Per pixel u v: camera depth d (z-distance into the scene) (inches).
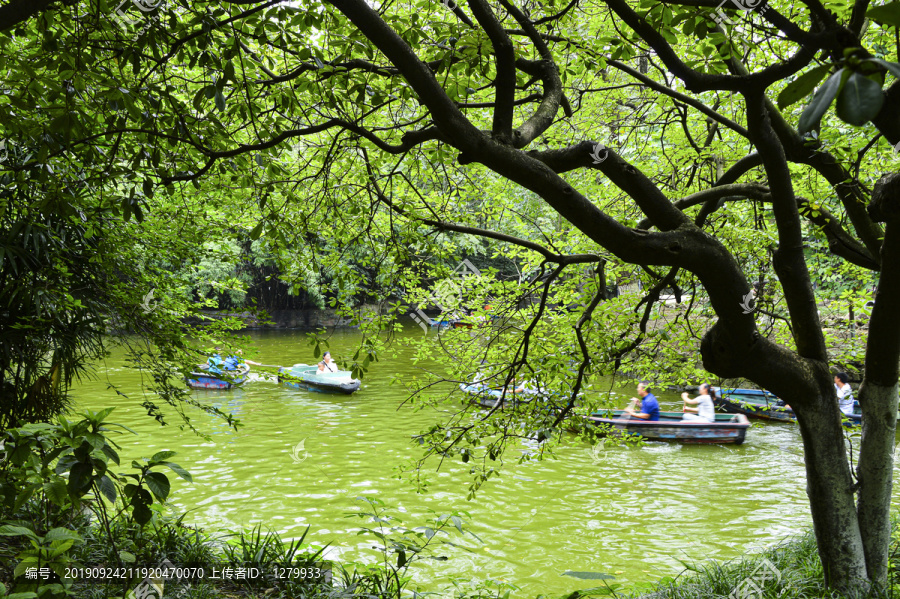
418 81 108.2
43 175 133.3
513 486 380.2
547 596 241.4
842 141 200.1
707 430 488.4
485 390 218.2
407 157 221.6
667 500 361.1
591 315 212.5
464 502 352.2
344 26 171.9
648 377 269.6
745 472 417.7
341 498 354.0
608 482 391.2
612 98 310.3
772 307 241.0
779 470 422.6
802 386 155.1
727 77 125.6
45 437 107.3
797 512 344.8
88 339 230.4
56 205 146.7
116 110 131.8
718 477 406.3
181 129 146.6
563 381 213.6
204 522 315.3
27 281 216.1
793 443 495.8
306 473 397.1
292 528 309.4
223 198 232.8
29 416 220.2
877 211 130.9
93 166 167.3
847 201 181.2
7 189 192.9
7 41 131.7
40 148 126.0
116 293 219.3
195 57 137.9
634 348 227.6
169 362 240.8
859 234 185.0
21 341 215.8
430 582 252.7
